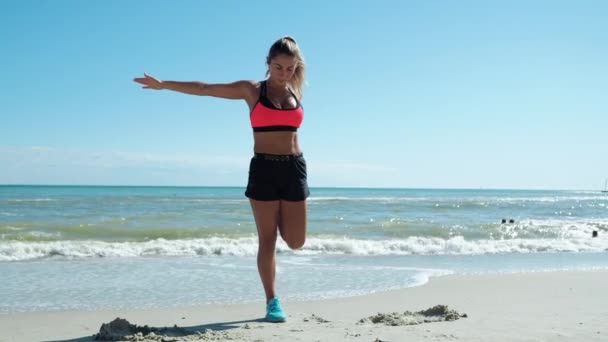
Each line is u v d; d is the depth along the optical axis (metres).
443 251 11.45
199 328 4.09
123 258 9.51
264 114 3.97
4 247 9.91
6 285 6.53
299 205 4.14
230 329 3.99
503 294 6.09
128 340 3.61
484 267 8.95
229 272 7.81
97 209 24.52
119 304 5.43
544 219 25.30
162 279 7.12
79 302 5.52
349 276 7.50
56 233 13.36
